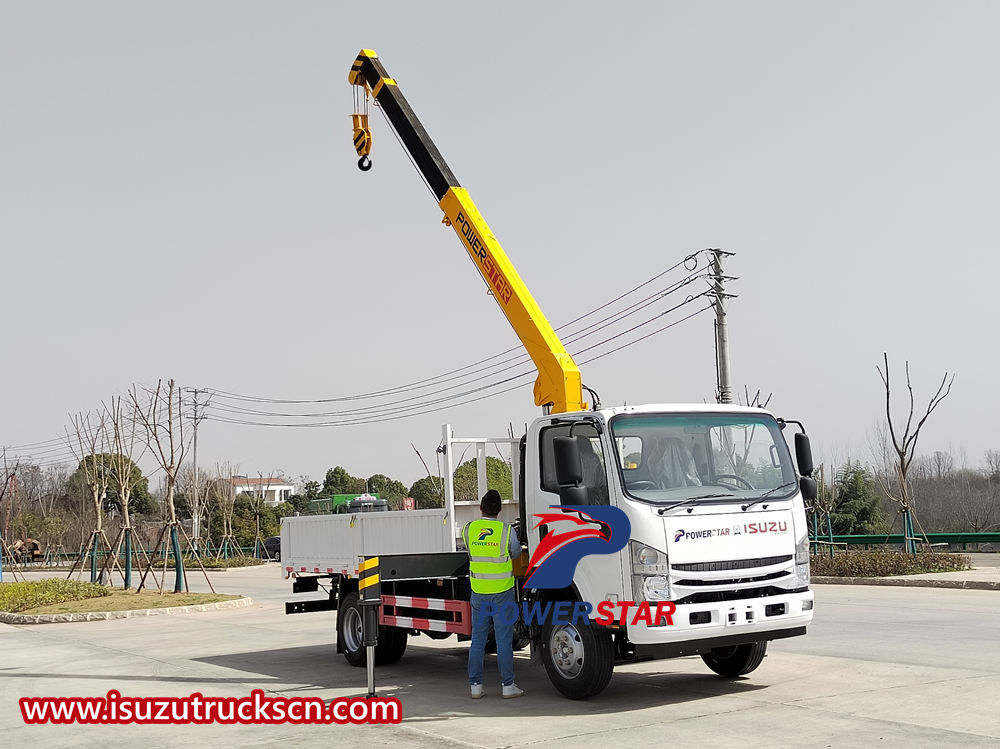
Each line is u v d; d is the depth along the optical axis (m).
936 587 20.92
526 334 11.33
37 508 55.78
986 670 10.02
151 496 54.59
